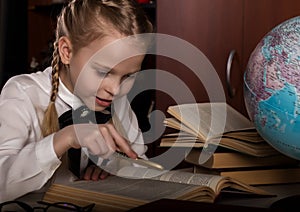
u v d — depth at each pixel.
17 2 2.61
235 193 0.80
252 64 0.74
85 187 0.76
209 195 0.72
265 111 0.71
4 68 2.54
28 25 2.62
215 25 1.92
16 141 0.87
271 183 0.91
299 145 0.71
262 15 1.84
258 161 0.89
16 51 2.61
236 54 1.89
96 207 0.67
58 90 1.01
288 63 0.68
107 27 0.89
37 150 0.78
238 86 1.89
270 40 0.73
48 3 2.61
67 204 0.66
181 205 0.59
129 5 0.95
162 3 1.99
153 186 0.75
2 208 0.67
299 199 0.73
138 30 0.92
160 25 2.00
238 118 1.03
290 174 0.92
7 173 0.78
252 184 0.89
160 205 0.59
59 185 0.77
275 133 0.72
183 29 1.97
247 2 1.87
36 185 0.79
